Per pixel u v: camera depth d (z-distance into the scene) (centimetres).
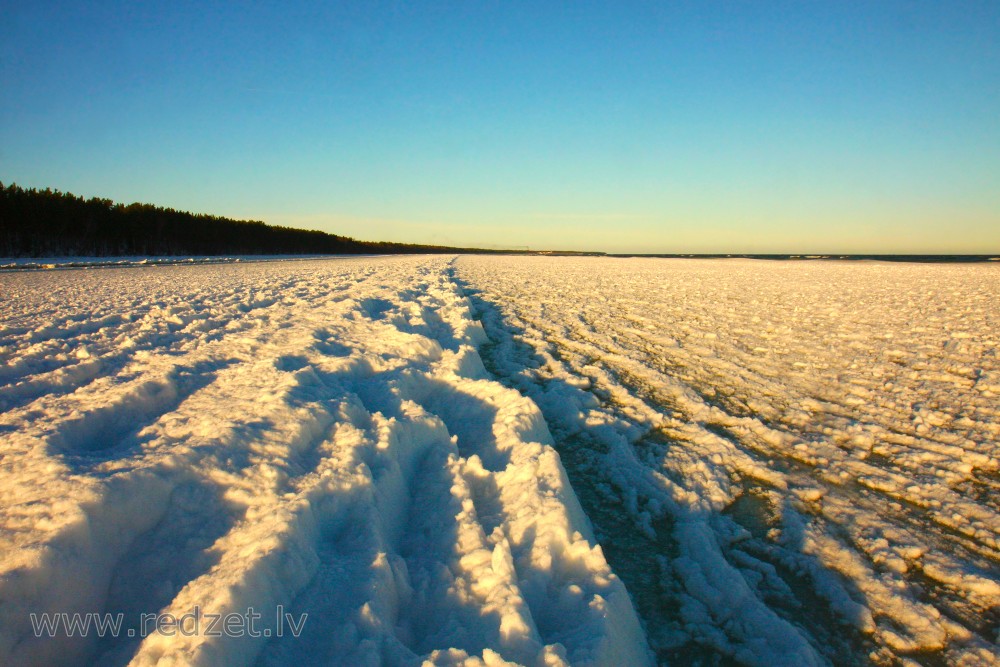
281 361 424
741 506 346
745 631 233
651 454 416
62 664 154
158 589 177
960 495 354
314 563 194
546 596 207
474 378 524
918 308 1188
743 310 1180
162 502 216
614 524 319
